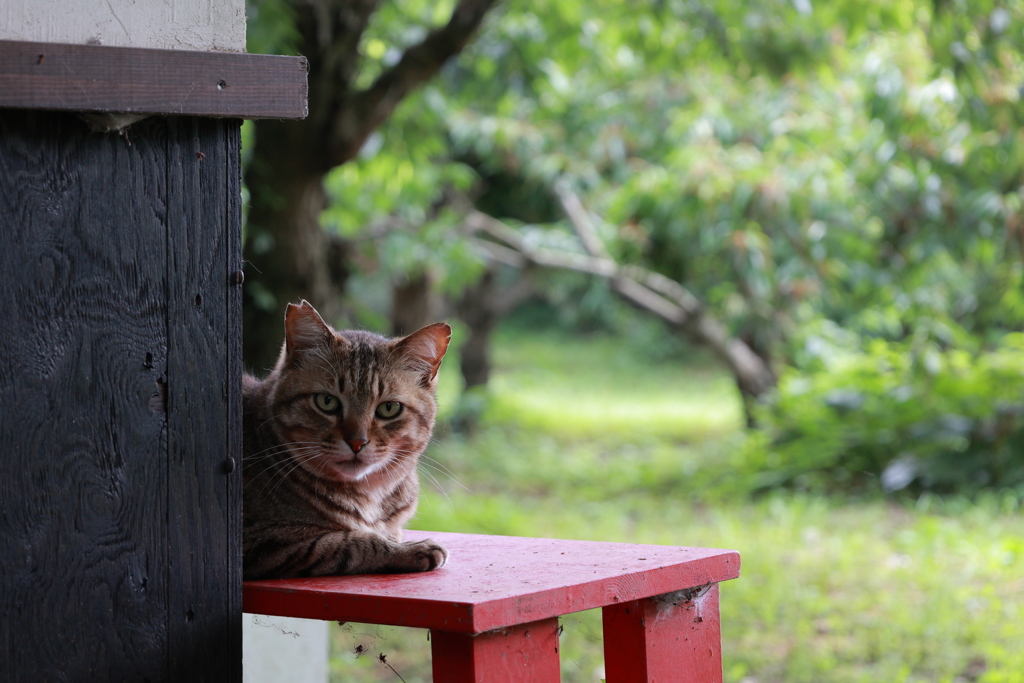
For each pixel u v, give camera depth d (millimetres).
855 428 8930
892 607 5066
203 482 2045
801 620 4980
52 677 1910
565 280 13234
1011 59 6715
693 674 2438
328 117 5285
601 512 7973
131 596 1981
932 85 7191
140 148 1969
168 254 2000
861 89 8359
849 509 7656
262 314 5402
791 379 9797
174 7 1988
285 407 2461
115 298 1956
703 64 7988
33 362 1889
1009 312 9648
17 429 1876
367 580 2195
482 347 13117
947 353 9578
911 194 8414
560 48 7438
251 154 5648
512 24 7539
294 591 2094
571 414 14422
